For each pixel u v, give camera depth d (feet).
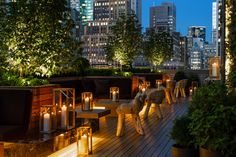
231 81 16.42
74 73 38.86
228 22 17.20
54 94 19.58
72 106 19.89
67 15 21.86
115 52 50.90
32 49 20.51
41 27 20.67
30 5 20.45
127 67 50.90
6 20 20.48
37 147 15.81
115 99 30.86
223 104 10.56
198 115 10.66
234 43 16.80
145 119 30.22
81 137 18.10
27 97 17.81
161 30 71.26
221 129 10.19
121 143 20.92
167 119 30.22
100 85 38.91
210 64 25.75
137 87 42.27
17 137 16.76
